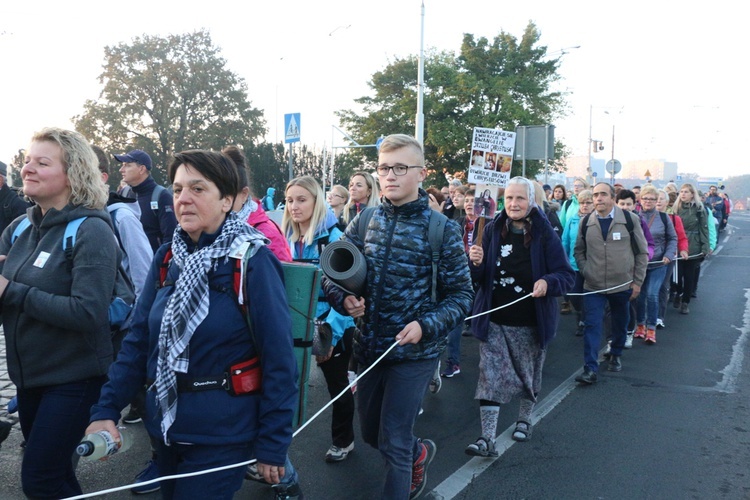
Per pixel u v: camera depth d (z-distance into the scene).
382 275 2.98
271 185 35.69
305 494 3.63
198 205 2.09
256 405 2.09
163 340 2.03
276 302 2.08
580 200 8.05
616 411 5.15
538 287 4.11
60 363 2.62
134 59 42.69
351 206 6.92
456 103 32.31
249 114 44.81
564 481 3.85
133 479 3.79
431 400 5.43
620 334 6.29
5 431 3.43
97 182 2.73
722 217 26.19
